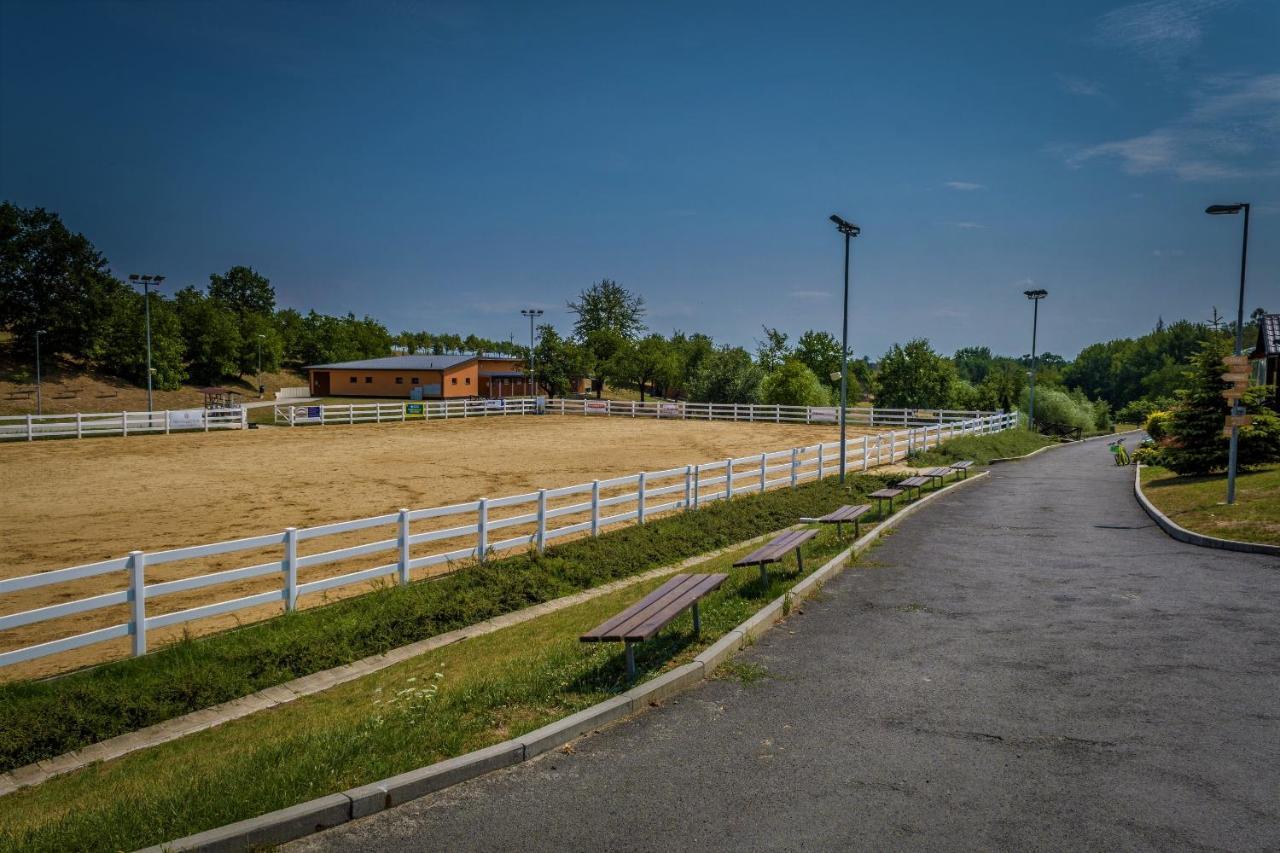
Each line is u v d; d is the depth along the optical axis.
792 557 12.67
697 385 72.06
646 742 5.97
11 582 8.27
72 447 33.88
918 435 33.34
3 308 75.31
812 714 6.48
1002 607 9.84
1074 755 5.65
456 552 13.42
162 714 8.09
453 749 5.63
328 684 9.05
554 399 63.81
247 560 15.83
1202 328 132.12
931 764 5.55
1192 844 4.49
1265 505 15.97
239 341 95.12
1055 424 58.28
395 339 141.50
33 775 6.94
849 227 23.48
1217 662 7.60
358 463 31.94
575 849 4.52
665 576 13.54
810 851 4.47
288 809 4.75
